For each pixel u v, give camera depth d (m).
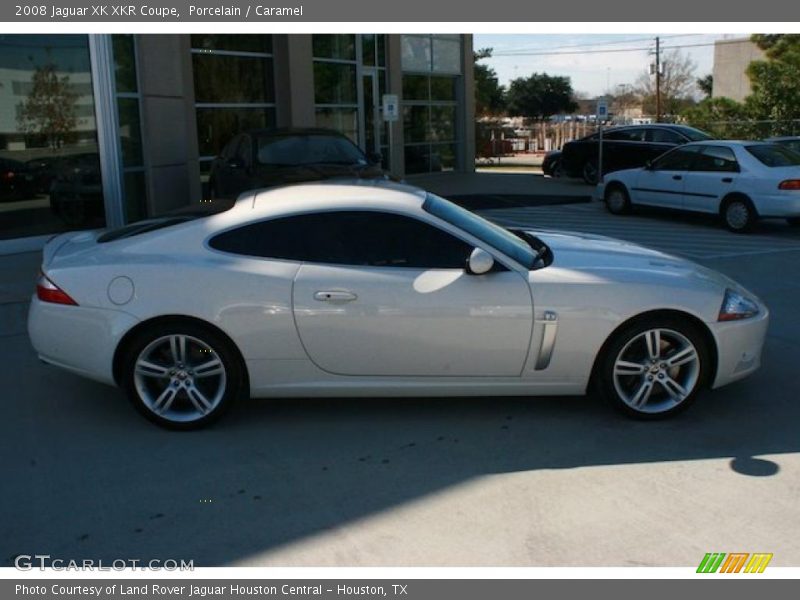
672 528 3.60
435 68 23.95
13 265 9.17
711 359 4.80
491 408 5.07
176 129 12.23
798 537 3.53
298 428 4.77
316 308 4.53
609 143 20.28
